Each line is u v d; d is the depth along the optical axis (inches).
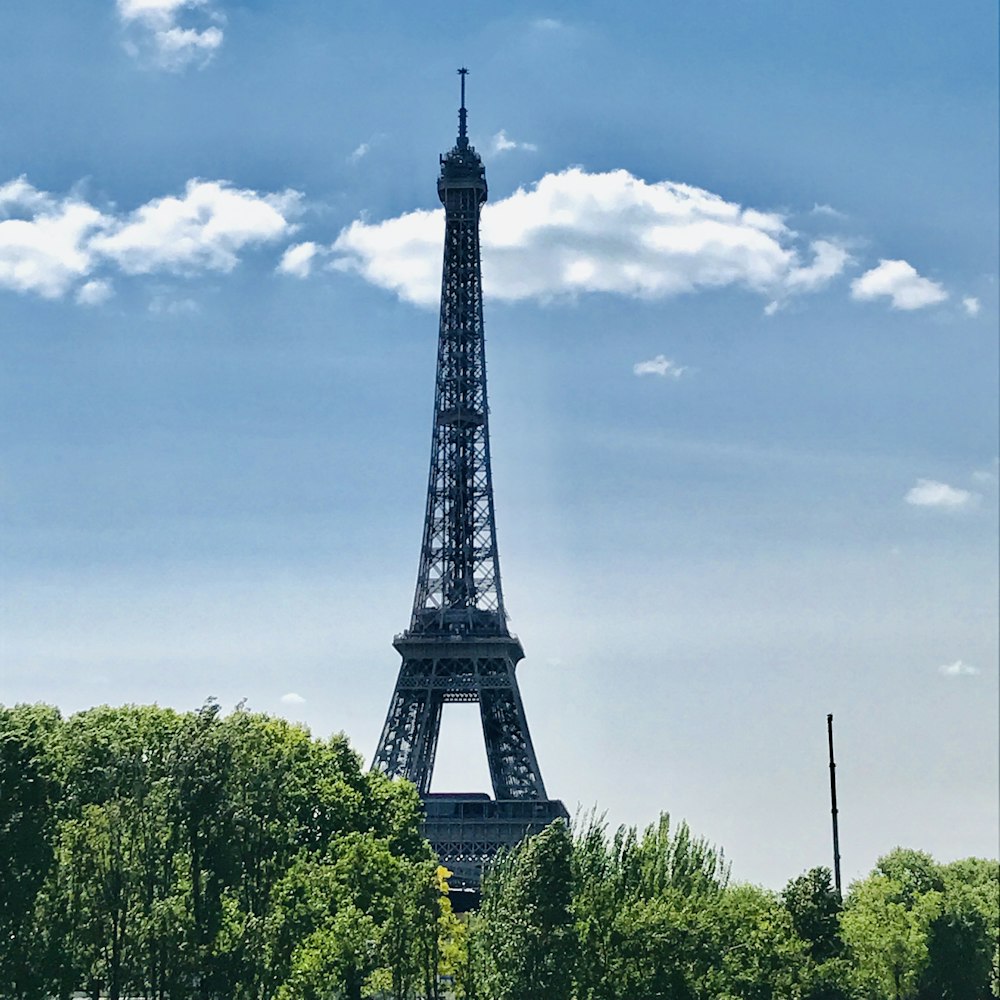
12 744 6865.2
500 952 7052.2
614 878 7677.2
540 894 7071.9
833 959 7519.7
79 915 6948.8
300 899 7613.2
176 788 7253.9
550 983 6899.6
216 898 7185.0
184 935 6948.8
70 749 7859.3
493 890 7613.2
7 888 6697.8
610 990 7057.1
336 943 7327.8
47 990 6752.0
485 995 7475.4
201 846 7249.0
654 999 7017.7
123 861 7086.6
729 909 7613.2
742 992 7214.6
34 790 6830.7
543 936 6998.0
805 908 7662.4
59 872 7057.1
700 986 7091.5
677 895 7632.9
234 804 7283.5
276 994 7313.0
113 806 7101.4
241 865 7465.6
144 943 6973.4
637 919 7209.6
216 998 7076.8
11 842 6697.8
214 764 7362.2
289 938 7249.0
